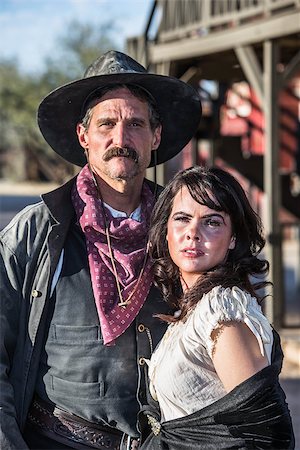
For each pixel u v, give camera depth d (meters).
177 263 2.38
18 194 32.69
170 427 2.27
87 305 2.68
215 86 11.56
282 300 7.86
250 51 7.64
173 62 9.05
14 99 33.19
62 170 33.62
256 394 2.09
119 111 2.78
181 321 2.31
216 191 2.32
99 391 2.66
